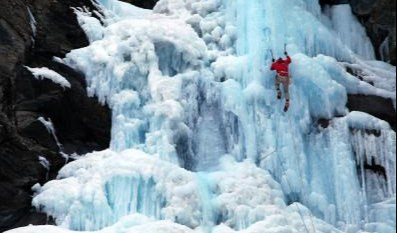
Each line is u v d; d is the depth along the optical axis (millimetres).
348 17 28641
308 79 23906
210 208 20375
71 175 21172
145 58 23516
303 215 21109
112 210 20016
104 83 23188
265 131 22906
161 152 21766
